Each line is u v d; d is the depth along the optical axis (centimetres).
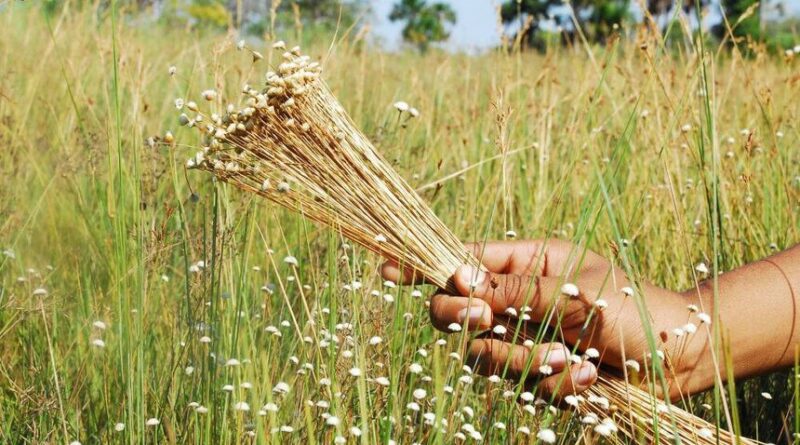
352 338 76
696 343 73
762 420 86
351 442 71
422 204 78
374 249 78
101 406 84
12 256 99
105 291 97
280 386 72
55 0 184
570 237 107
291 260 77
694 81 90
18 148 119
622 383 74
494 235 108
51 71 148
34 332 91
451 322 76
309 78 75
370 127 130
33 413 79
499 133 84
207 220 104
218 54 84
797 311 74
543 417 73
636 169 116
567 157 120
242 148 75
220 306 81
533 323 76
